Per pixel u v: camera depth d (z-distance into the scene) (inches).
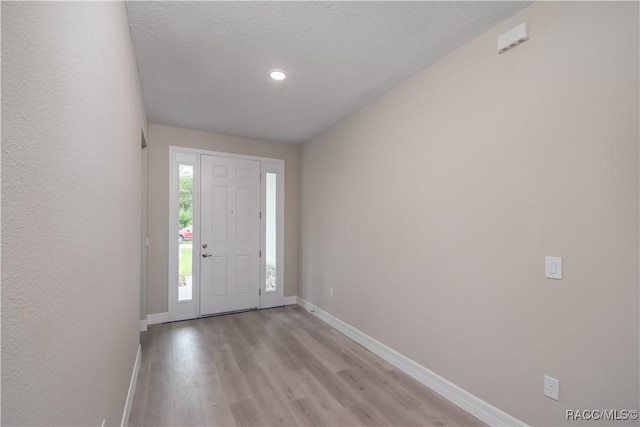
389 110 103.9
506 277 66.7
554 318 58.5
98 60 38.9
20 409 19.5
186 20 68.0
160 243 140.3
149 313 137.7
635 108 49.1
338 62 86.6
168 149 142.6
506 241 66.9
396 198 99.7
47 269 23.6
